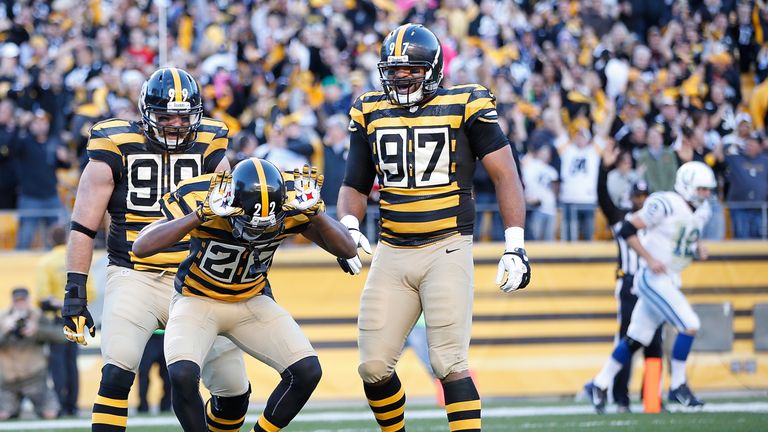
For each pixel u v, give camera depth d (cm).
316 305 3281
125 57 3928
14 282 3259
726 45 4484
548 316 3325
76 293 1641
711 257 3400
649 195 2953
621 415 2672
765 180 3656
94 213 1653
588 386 2839
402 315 1636
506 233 1630
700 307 3372
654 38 4331
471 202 1648
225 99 3756
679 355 2772
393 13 4556
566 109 3881
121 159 1670
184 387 1512
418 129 1620
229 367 1673
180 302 1581
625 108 3800
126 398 1614
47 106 3706
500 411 2844
